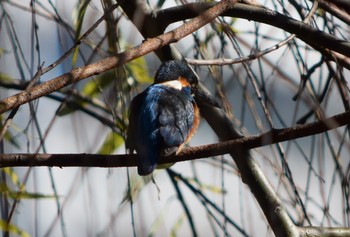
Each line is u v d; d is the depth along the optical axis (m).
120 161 6.91
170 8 7.73
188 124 8.30
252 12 7.33
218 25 7.89
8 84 9.03
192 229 8.48
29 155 6.42
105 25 7.24
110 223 6.36
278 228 7.11
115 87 6.89
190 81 8.85
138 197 7.03
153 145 7.64
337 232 7.14
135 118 8.09
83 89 9.18
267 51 7.18
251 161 7.30
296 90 7.77
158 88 8.56
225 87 7.59
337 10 7.36
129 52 5.99
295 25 7.20
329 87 7.45
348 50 7.05
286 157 7.39
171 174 8.74
